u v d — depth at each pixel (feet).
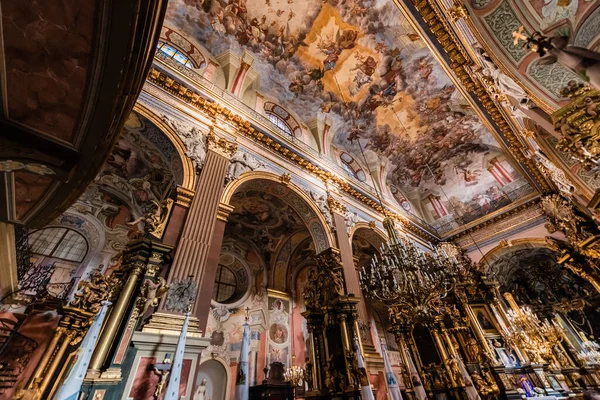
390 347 43.50
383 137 44.88
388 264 21.24
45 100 7.54
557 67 16.02
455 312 32.24
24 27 6.02
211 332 29.78
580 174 29.73
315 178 34.60
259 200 32.99
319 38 32.89
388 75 36.17
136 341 13.06
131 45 6.31
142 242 16.06
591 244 32.30
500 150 46.57
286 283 38.70
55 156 9.05
